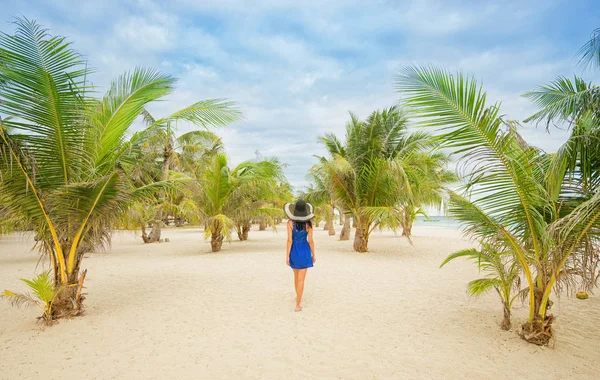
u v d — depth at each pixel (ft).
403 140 39.75
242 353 10.94
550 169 11.00
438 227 119.44
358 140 39.06
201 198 39.86
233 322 14.03
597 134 10.49
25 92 11.87
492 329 13.16
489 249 12.76
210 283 21.76
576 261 11.23
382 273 25.23
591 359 10.60
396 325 13.65
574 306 16.65
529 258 11.82
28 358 10.56
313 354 10.87
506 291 13.00
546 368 9.96
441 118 10.52
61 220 14.01
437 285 21.13
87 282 22.36
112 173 13.38
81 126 13.28
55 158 13.41
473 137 10.40
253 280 22.66
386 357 10.66
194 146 58.90
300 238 15.93
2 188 12.79
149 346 11.51
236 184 40.04
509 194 11.13
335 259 32.68
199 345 11.60
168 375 9.45
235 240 58.54
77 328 13.30
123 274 25.26
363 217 38.19
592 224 10.25
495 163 10.57
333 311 15.57
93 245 15.58
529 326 11.93
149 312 15.44
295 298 17.88
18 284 22.12
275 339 12.15
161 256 36.37
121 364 10.12
